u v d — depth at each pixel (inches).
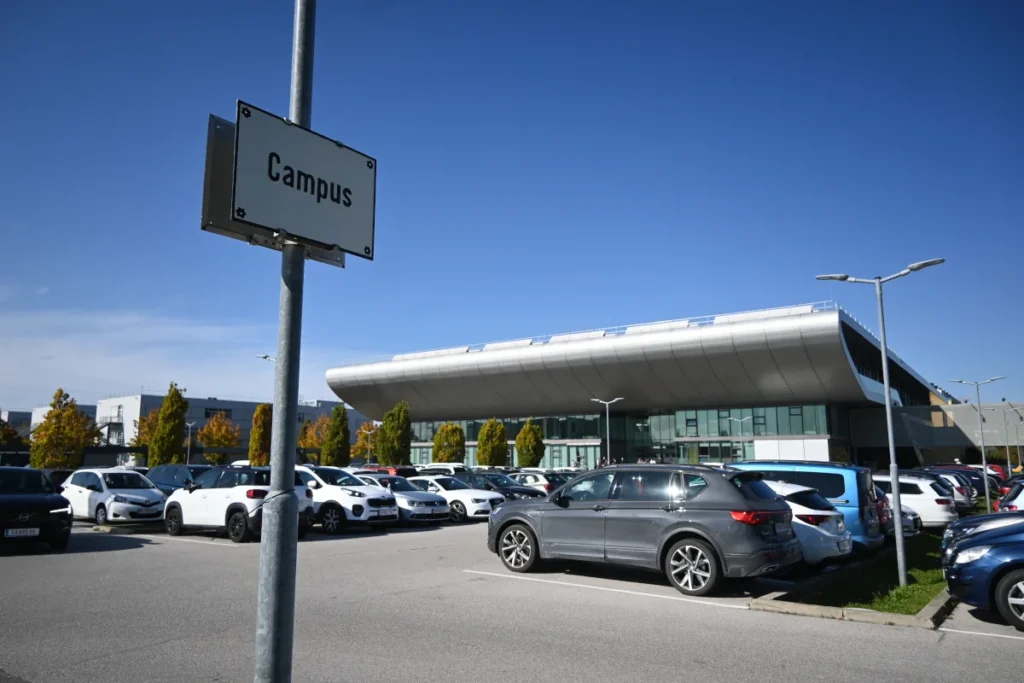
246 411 3865.7
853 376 1983.3
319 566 453.4
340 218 120.5
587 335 2370.8
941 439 2306.8
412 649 253.1
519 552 434.6
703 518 370.6
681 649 260.7
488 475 1008.2
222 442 2733.8
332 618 301.9
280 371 107.1
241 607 317.1
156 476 813.2
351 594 356.8
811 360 1974.7
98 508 695.7
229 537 610.9
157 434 1635.1
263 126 110.1
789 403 2208.4
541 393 2514.8
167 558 478.3
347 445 2268.7
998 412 2240.4
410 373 2743.6
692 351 2105.1
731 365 2085.4
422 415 2965.1
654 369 2207.2
